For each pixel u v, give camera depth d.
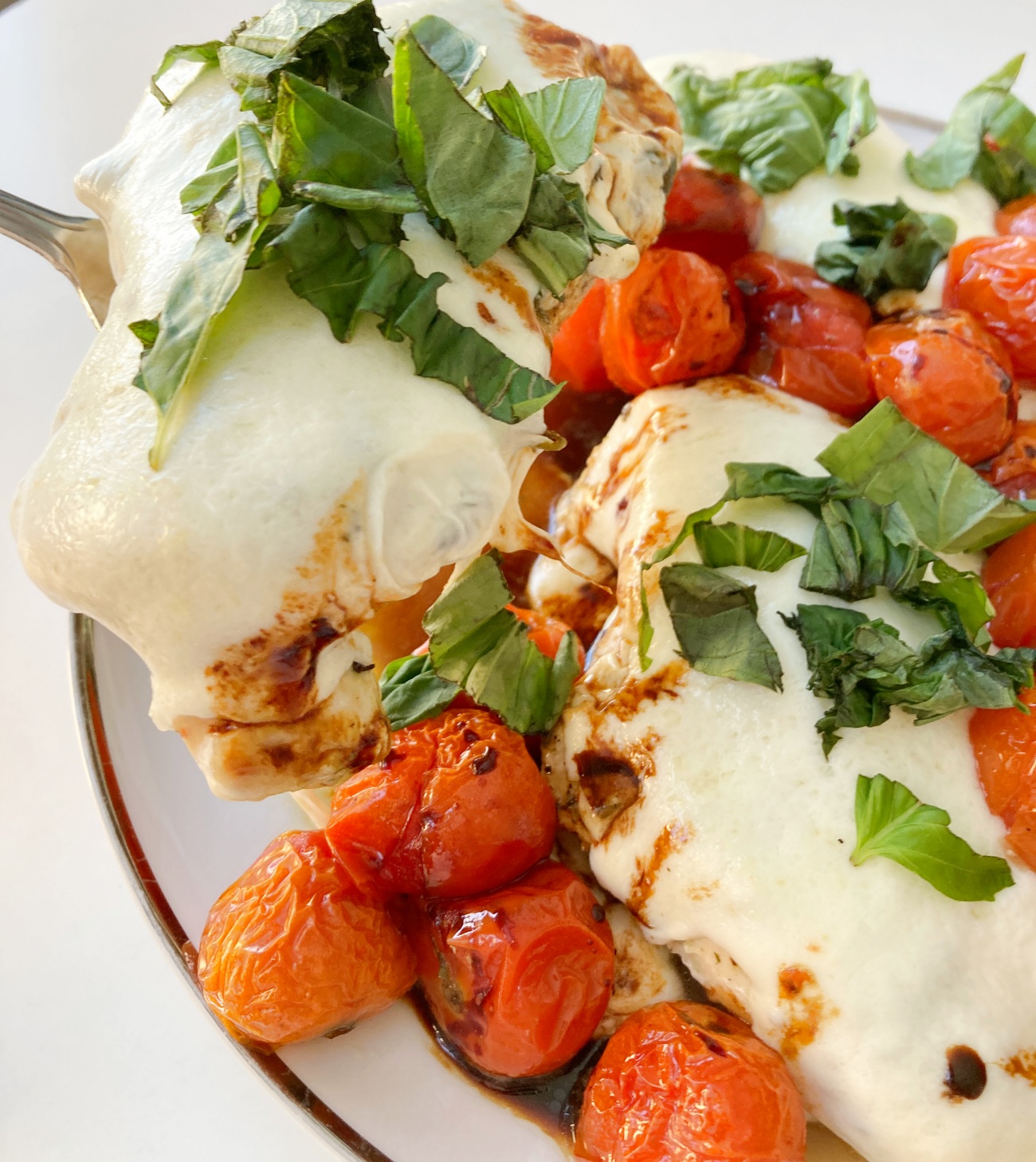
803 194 0.27
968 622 0.22
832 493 0.23
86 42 0.34
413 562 0.19
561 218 0.20
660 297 0.25
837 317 0.25
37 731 0.26
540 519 0.27
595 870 0.22
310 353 0.18
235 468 0.18
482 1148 0.21
